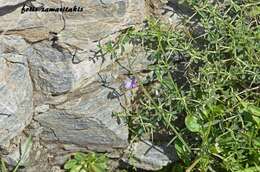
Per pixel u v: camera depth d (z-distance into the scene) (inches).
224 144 23.1
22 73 21.6
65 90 22.3
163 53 23.5
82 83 22.8
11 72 21.3
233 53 23.3
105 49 22.6
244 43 23.3
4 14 20.6
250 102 23.7
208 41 23.7
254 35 23.5
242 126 23.1
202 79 23.5
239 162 23.2
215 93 23.7
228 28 23.5
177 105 23.3
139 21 23.3
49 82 22.1
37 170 23.7
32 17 21.1
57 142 23.8
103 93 23.4
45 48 21.7
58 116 23.0
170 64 23.8
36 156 23.5
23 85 21.6
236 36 23.2
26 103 22.0
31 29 21.3
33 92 22.5
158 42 23.5
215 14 23.4
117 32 22.9
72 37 21.7
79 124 23.2
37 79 22.2
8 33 21.1
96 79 23.2
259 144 22.9
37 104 22.6
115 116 23.6
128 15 22.6
